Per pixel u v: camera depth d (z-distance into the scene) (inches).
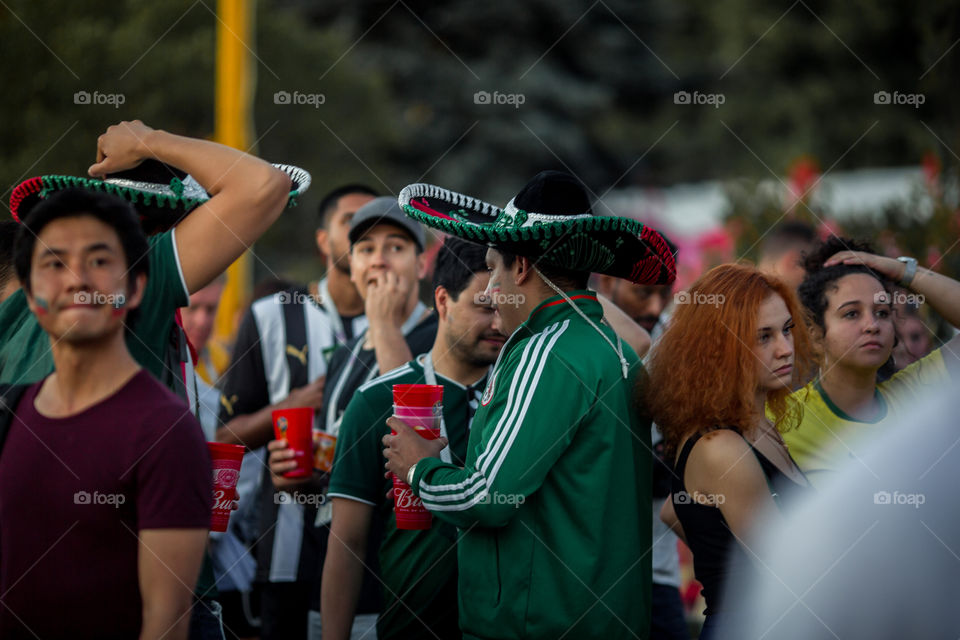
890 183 848.9
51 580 191.3
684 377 245.3
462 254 289.4
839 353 288.0
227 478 249.1
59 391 199.8
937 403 285.3
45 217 195.0
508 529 239.1
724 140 1946.4
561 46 2164.1
